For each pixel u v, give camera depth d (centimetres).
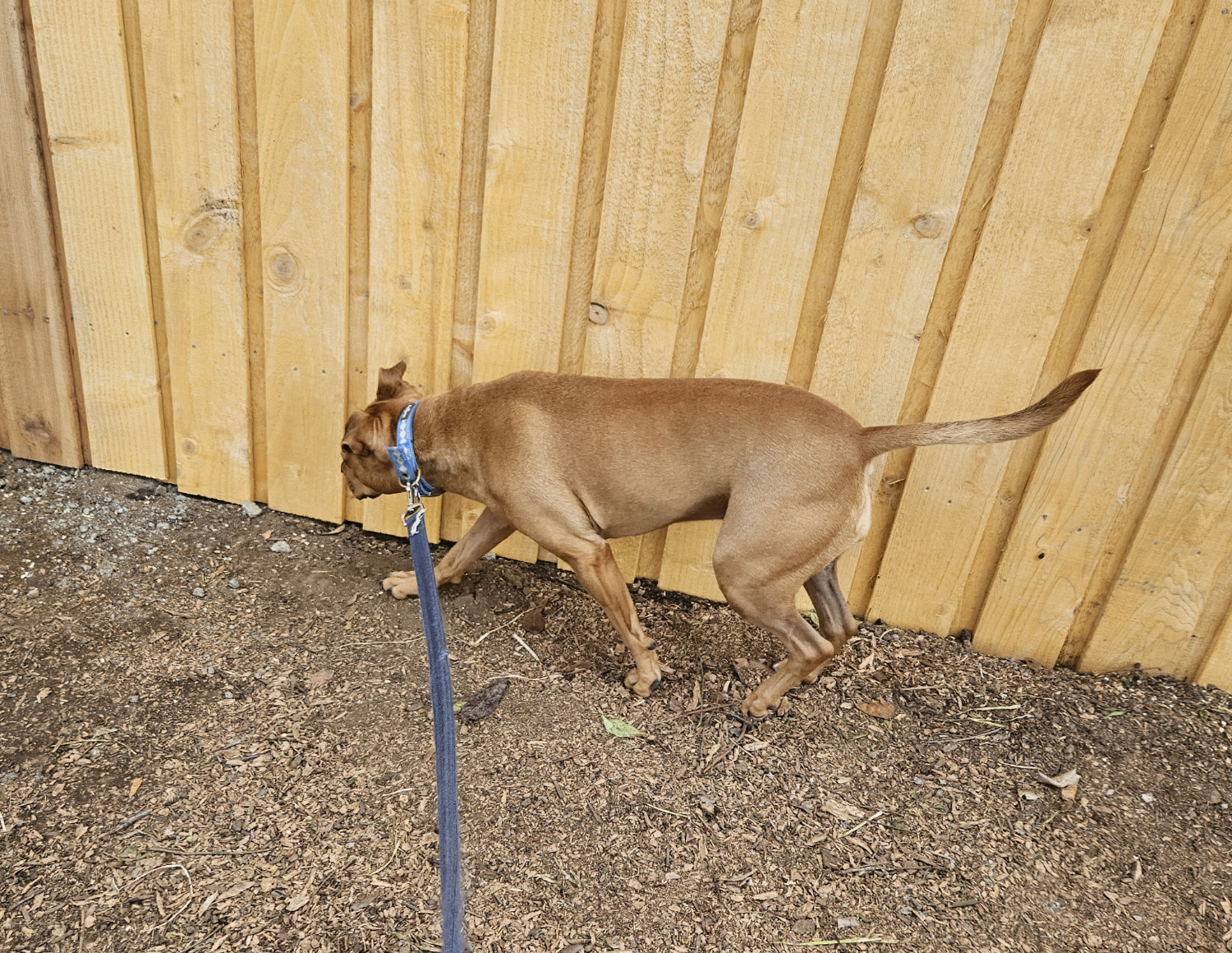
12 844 99
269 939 93
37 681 117
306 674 124
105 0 126
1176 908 106
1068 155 113
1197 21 107
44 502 149
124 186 136
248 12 125
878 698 131
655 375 133
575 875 103
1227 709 133
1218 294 118
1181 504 127
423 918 96
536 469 118
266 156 130
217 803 105
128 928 92
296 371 143
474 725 120
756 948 98
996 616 139
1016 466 130
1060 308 120
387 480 127
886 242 121
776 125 117
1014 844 112
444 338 137
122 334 146
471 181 129
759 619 119
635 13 115
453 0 118
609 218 125
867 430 113
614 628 140
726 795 114
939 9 110
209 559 143
